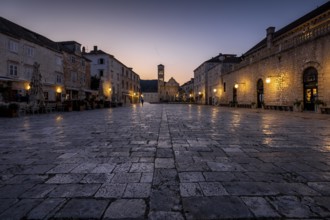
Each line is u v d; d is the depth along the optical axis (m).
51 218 1.95
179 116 13.92
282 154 4.15
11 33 21.02
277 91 21.97
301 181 2.79
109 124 9.34
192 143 5.21
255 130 7.35
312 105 17.36
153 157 3.98
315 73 16.92
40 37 28.58
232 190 2.53
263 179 2.87
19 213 2.04
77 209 2.11
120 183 2.75
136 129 7.71
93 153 4.28
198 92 60.94
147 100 101.56
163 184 2.71
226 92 38.50
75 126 8.65
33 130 7.52
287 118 12.02
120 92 52.28
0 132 7.04
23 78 22.67
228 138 5.86
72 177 2.97
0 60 19.94
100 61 43.28
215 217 1.95
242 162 3.64
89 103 26.03
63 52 30.42
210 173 3.11
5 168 3.37
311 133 6.68
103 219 1.93
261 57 25.19
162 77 100.56
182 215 1.98
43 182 2.80
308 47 17.28
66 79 31.16
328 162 3.63
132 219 1.92
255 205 2.16
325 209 2.08
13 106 13.58
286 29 27.72
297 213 2.01
